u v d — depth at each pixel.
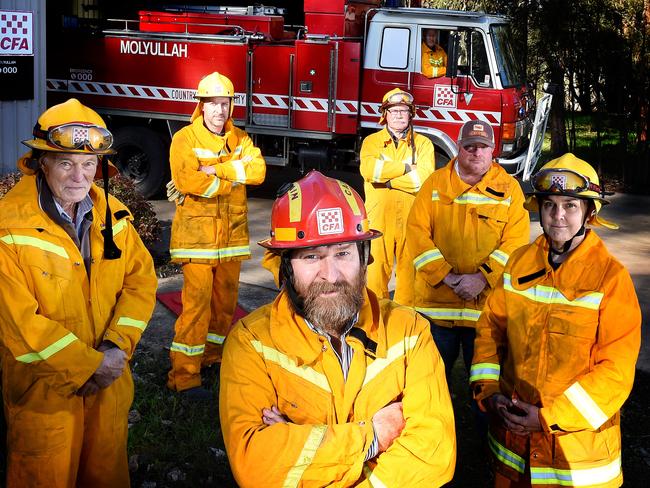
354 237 2.38
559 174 3.11
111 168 3.61
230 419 2.40
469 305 4.62
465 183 4.58
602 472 3.16
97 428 3.42
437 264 4.56
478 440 4.93
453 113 10.44
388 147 6.34
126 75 11.59
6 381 3.26
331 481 2.32
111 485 3.50
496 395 3.31
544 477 3.20
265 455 2.31
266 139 11.38
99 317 3.40
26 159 3.28
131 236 3.58
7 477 3.31
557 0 14.50
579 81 15.82
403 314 2.60
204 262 5.20
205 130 5.22
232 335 2.52
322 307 2.37
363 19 11.38
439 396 2.50
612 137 16.72
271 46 10.93
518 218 4.60
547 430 3.13
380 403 2.47
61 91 11.96
